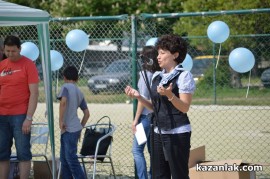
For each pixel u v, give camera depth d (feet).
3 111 29.58
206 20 88.22
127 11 116.57
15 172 32.76
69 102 30.99
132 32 33.24
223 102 78.69
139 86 29.68
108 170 38.24
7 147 30.07
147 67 29.01
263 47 81.66
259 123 58.75
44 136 34.63
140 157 30.96
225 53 83.87
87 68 92.63
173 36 23.63
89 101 86.79
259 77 80.33
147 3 116.57
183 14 32.55
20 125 29.40
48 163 33.24
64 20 34.96
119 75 87.76
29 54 39.40
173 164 23.20
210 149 45.09
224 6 92.84
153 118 23.89
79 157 31.37
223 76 81.51
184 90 22.81
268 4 91.04
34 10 30.37
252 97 79.46
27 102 29.66
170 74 23.27
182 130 23.11
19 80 29.35
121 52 92.32
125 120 64.08
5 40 29.35
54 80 59.41
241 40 82.07
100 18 34.47
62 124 30.91
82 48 39.45
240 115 66.13
